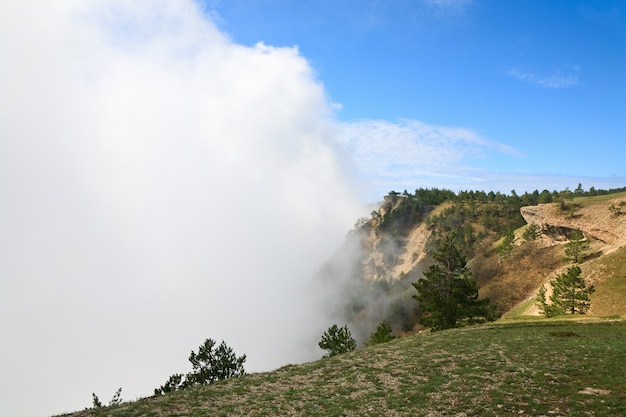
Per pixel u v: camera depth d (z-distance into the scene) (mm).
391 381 24031
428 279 58312
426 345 35312
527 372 23375
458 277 57312
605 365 23672
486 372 24188
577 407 17625
